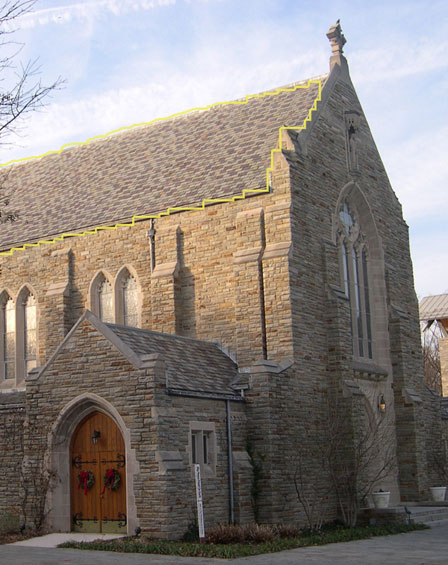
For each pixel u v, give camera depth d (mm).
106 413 24156
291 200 28656
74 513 24500
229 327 29125
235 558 19406
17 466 26344
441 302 56219
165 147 36000
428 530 27625
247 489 25344
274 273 28141
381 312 34469
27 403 25312
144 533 22312
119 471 23828
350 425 28797
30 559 19219
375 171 35781
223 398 25406
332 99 33312
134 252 31641
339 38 35062
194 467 22703
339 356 29375
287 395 27000
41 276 33938
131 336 25297
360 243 34156
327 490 28094
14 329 34688
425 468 34188
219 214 29969
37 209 36812
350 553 20625
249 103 35438
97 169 37594
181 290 30391
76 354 24547
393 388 34312
